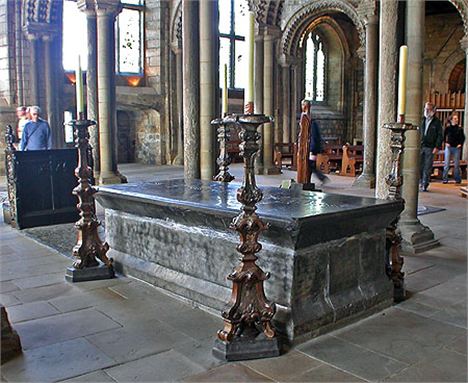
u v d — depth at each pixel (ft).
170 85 58.49
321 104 75.00
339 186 36.24
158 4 57.21
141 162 61.82
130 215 15.01
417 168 18.61
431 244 18.47
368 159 35.73
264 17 43.86
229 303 9.93
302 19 56.49
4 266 16.08
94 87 37.29
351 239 11.73
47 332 10.93
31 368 9.31
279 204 11.94
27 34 45.47
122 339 10.58
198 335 10.78
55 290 13.73
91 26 36.70
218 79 22.06
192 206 12.10
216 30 21.72
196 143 21.98
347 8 52.06
